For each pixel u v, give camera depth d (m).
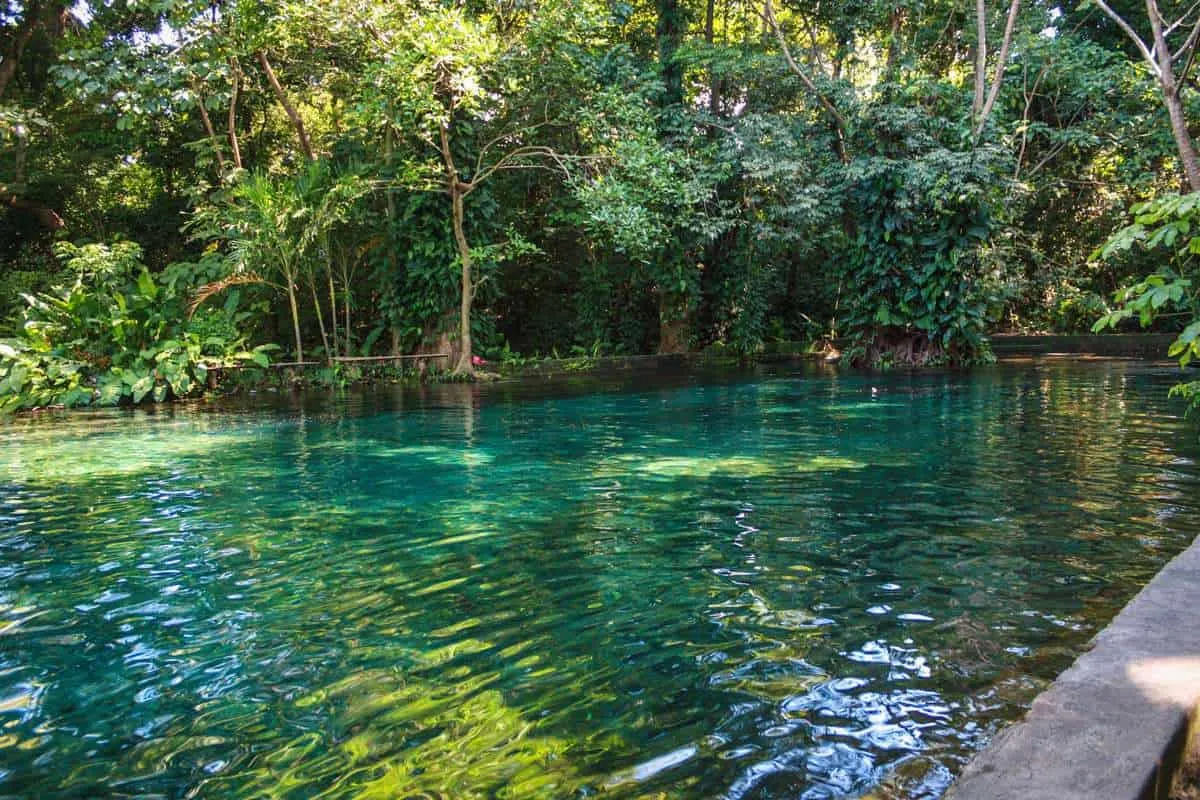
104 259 13.18
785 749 1.96
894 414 8.41
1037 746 1.50
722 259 19.30
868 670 2.39
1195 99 16.11
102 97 13.59
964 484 4.89
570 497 4.73
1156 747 1.47
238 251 12.89
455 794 1.78
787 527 3.99
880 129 15.37
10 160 16.36
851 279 16.77
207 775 1.88
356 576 3.34
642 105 14.95
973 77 18.69
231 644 2.65
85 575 3.38
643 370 15.90
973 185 14.03
